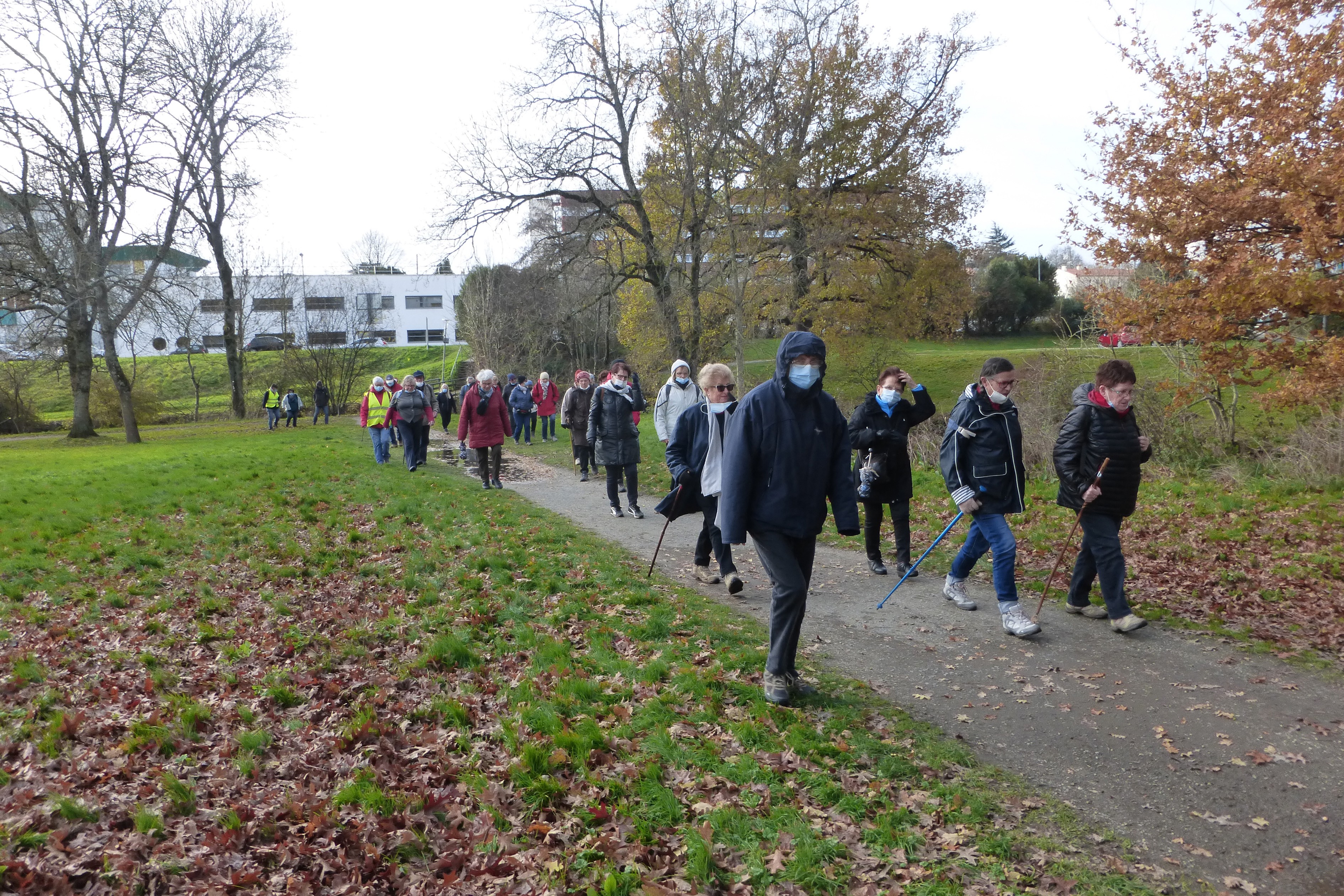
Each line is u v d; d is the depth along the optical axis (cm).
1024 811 349
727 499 438
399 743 402
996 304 5084
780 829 327
